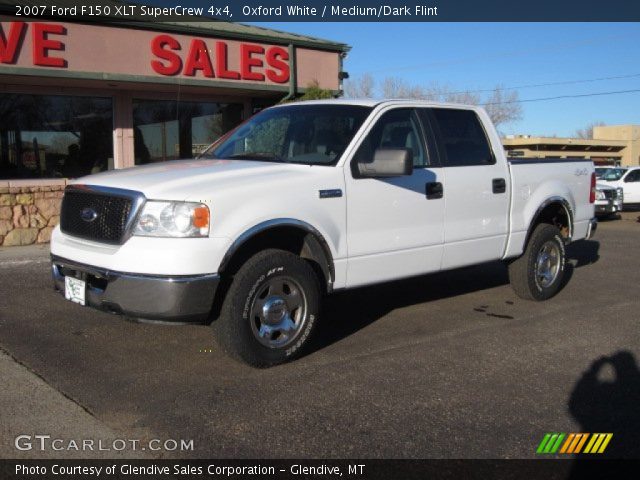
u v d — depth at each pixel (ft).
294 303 15.79
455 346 17.90
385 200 17.35
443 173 18.99
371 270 17.28
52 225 34.53
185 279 13.75
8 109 38.81
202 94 45.88
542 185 22.63
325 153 17.08
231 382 14.87
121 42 38.22
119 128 42.73
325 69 47.26
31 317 19.90
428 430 12.64
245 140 19.10
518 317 21.13
